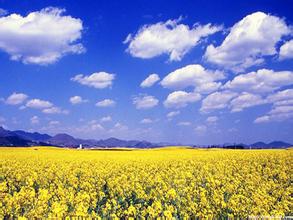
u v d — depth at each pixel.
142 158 43.16
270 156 37.69
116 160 39.59
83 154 52.34
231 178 24.84
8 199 15.76
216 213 15.82
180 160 38.69
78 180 25.25
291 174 27.44
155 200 17.55
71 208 15.41
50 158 41.81
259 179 24.62
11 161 34.53
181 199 17.98
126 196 20.09
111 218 15.33
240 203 16.23
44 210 14.34
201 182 24.64
